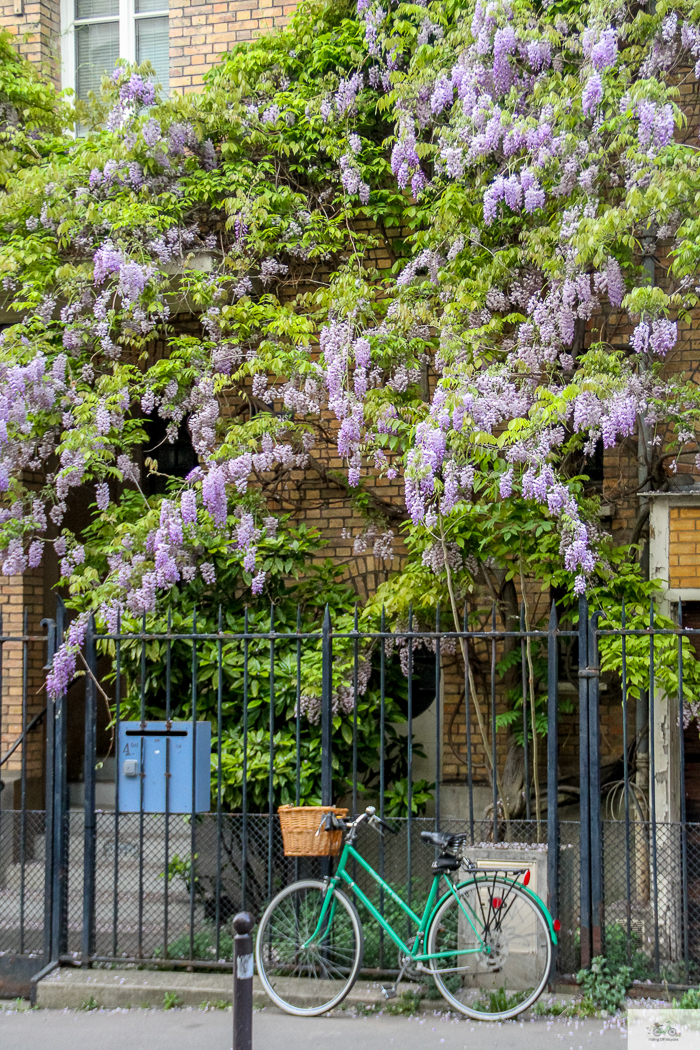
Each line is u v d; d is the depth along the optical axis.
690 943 6.28
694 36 7.53
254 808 7.09
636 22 7.65
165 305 8.38
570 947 6.04
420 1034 5.25
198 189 8.72
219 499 7.15
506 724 7.62
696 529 7.28
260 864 7.14
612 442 6.41
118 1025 5.55
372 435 7.39
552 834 5.89
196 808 6.24
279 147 8.73
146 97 8.93
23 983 6.19
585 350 8.00
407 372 7.70
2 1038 5.39
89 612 6.65
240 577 7.79
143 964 6.26
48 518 9.27
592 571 6.86
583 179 7.39
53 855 6.35
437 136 8.45
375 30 8.53
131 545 7.12
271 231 8.42
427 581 7.12
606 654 6.57
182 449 9.83
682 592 7.23
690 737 7.39
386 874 7.52
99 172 8.68
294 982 5.84
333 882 5.82
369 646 7.26
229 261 8.53
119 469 8.14
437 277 7.97
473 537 7.05
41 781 8.82
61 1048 5.22
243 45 9.04
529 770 7.83
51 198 8.59
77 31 9.96
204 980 6.00
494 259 7.65
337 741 7.18
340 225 8.89
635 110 7.22
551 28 7.66
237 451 7.55
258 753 6.88
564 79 7.65
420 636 6.07
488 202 7.43
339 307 7.70
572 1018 5.46
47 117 9.30
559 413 6.32
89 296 8.46
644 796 7.30
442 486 6.54
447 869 5.62
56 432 8.38
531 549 6.96
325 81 8.79
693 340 7.88
